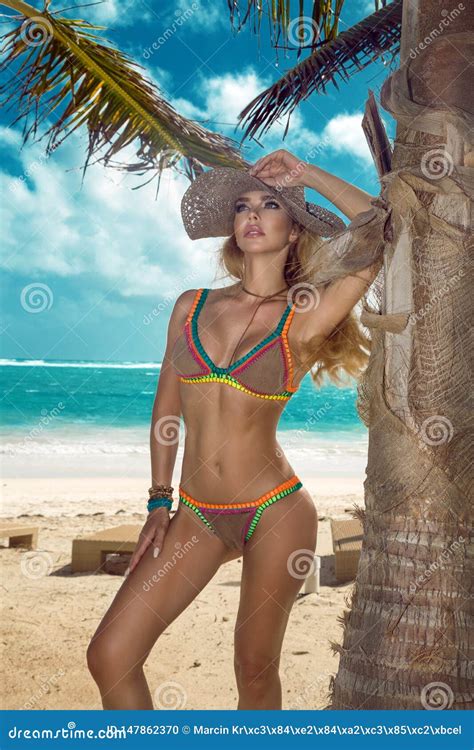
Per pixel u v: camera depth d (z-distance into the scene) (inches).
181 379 116.9
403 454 91.3
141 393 1654.8
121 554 274.5
